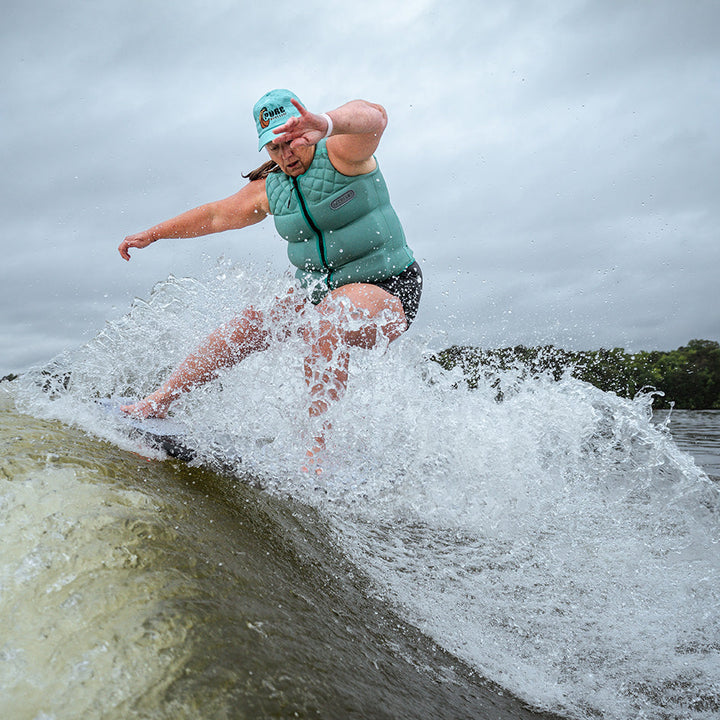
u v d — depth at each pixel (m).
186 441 2.34
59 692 1.09
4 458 1.78
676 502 2.81
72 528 1.51
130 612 1.28
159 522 1.64
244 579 1.56
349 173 2.81
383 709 1.32
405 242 3.11
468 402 2.96
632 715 1.80
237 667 1.21
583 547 2.56
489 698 1.68
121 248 3.22
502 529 2.60
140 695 1.09
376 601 1.92
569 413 3.02
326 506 2.41
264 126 2.82
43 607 1.28
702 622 2.22
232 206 3.21
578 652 2.02
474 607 2.11
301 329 2.68
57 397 2.57
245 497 2.14
